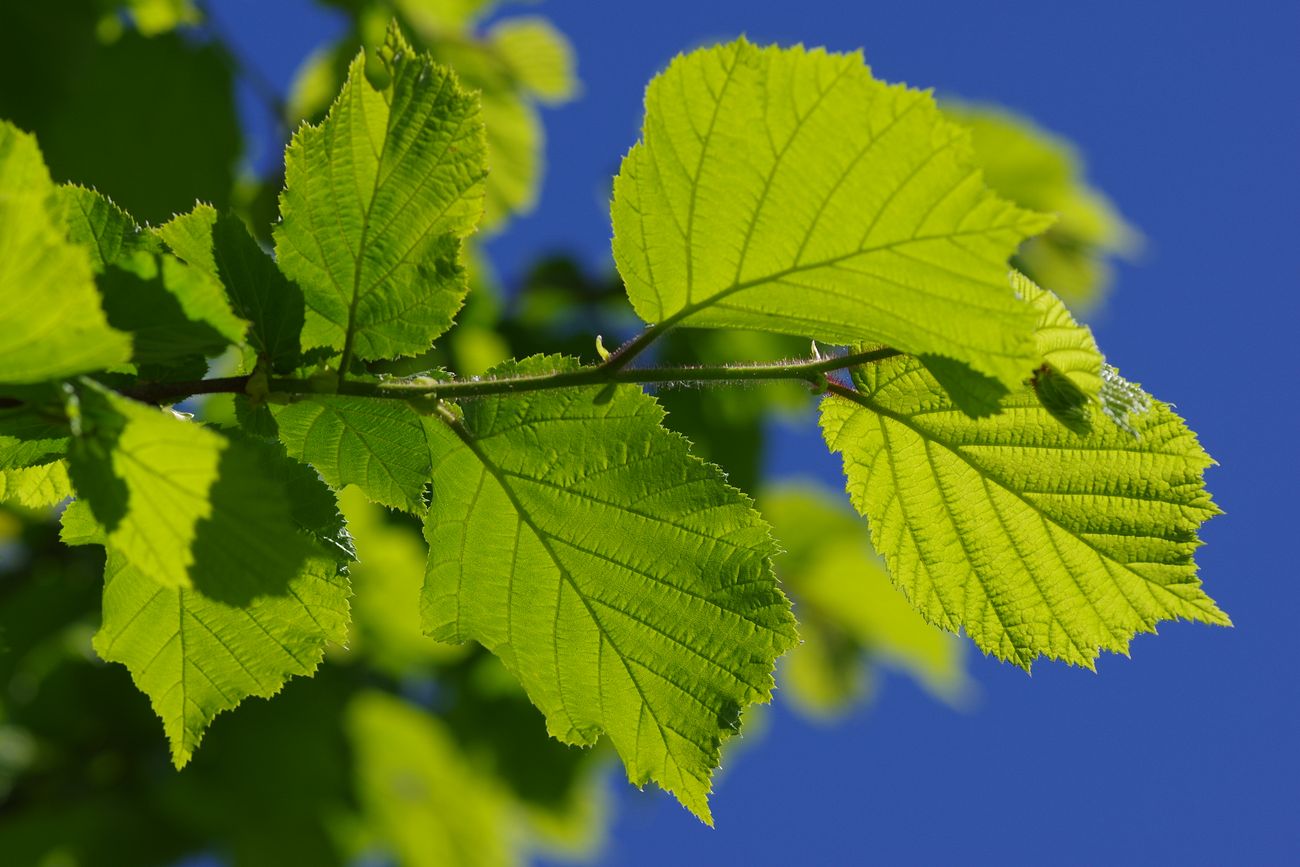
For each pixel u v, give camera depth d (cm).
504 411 113
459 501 114
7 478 113
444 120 112
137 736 179
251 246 111
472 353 180
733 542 114
